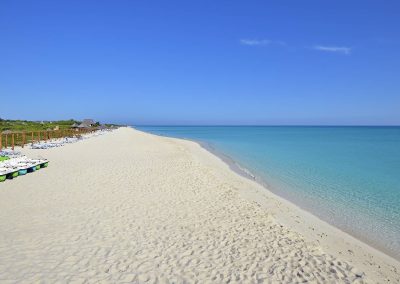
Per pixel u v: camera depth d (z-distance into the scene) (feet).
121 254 22.97
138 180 49.03
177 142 145.69
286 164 79.51
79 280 19.22
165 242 25.45
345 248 27.30
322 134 300.40
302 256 24.04
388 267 24.06
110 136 187.42
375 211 39.32
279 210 37.63
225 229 29.04
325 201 43.96
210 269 21.26
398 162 84.94
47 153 86.28
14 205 34.30
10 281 18.86
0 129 143.95
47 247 23.75
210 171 59.62
